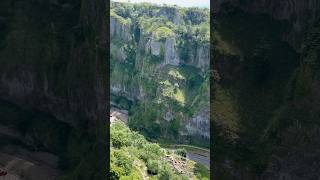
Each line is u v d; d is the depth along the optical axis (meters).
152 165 90.00
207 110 186.25
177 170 125.38
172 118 195.38
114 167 70.00
